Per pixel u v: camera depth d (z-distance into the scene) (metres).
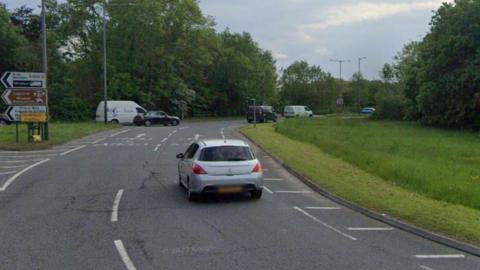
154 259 8.91
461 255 9.24
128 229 11.24
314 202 14.64
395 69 94.00
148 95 67.75
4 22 70.62
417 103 58.00
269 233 10.88
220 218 12.42
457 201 14.02
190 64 78.81
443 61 52.38
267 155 26.48
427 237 10.49
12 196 15.40
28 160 24.28
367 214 12.84
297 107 86.25
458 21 51.34
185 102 76.94
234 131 46.12
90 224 11.75
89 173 20.16
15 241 10.23
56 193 15.90
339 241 10.21
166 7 73.06
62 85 67.88
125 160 24.36
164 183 17.88
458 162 22.34
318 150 27.53
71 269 8.35
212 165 14.43
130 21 67.25
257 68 101.12
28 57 67.94
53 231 11.08
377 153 24.30
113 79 65.88
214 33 80.88
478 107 49.75
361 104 115.12
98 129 45.72
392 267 8.47
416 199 14.11
